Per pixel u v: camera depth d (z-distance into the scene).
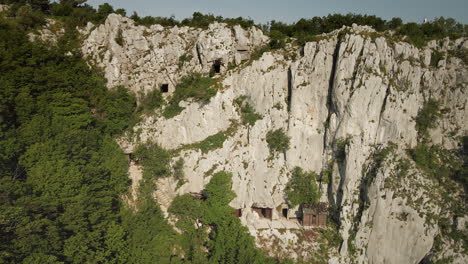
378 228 54.47
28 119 49.44
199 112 62.66
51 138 48.38
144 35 67.56
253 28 69.25
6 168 44.34
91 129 56.28
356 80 56.88
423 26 68.06
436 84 61.44
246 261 49.84
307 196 59.66
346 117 57.91
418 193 54.75
